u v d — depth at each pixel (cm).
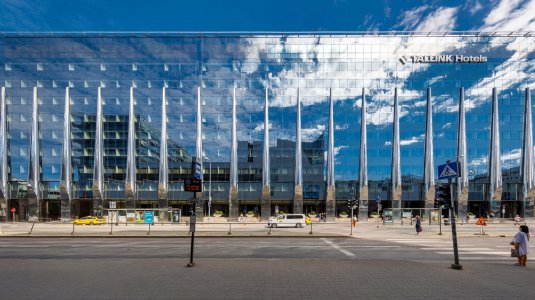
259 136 6097
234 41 6234
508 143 6044
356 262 1381
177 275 1109
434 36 6212
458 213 5797
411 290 924
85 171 6022
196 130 6100
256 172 6044
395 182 5888
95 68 6175
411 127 6069
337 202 6022
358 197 5931
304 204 6091
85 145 6062
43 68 6166
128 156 5950
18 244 2256
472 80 6138
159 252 1812
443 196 1261
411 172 5988
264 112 6109
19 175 6028
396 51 6197
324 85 6159
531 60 6181
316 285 980
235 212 5859
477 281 1029
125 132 6088
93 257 1631
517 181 5978
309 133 6081
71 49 6200
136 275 1111
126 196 5912
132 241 2433
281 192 6016
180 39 6238
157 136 6081
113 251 1861
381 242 2347
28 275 1121
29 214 5862
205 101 6159
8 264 1338
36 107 6078
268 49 6228
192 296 865
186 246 2097
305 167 6016
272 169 6044
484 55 6181
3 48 6200
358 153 6025
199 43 6238
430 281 1030
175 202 6038
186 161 6038
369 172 5991
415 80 6147
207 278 1066
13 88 6150
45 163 6041
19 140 6091
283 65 6200
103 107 6125
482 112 6091
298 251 1869
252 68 6200
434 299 838
